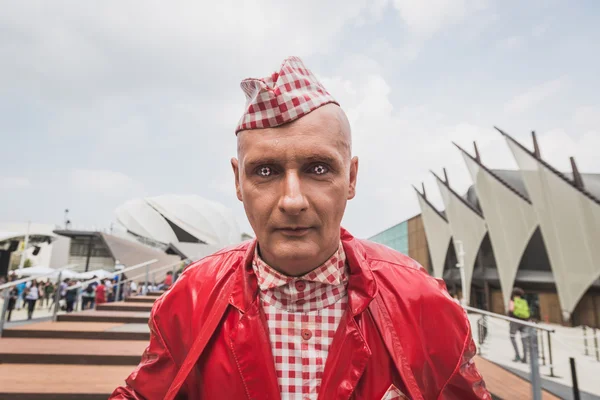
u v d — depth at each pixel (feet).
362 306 3.05
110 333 19.81
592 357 25.91
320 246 2.82
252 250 3.39
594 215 57.57
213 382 3.01
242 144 2.93
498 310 84.02
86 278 66.13
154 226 178.29
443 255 98.48
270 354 2.99
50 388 12.85
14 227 196.95
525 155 66.80
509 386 16.22
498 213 75.82
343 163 2.91
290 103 2.75
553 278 72.54
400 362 2.97
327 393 2.81
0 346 17.42
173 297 3.61
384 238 150.20
